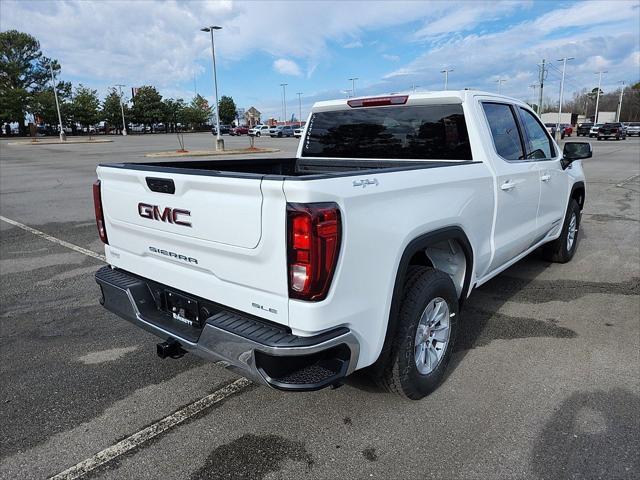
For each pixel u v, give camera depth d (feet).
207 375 11.68
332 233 7.33
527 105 15.51
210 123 311.27
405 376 9.59
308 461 8.63
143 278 10.49
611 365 11.72
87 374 11.74
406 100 12.91
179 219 8.92
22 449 9.05
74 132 255.91
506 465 8.39
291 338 7.62
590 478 8.04
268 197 7.41
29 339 13.67
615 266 19.57
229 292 8.46
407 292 9.52
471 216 11.15
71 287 18.02
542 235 16.89
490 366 11.73
